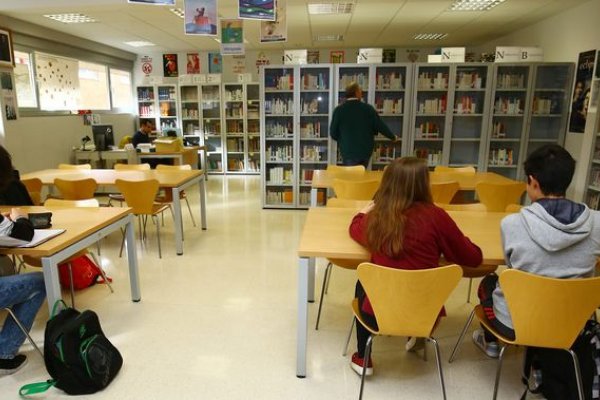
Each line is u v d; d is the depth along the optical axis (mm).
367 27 7070
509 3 5398
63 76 7129
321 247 1941
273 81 5699
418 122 5680
